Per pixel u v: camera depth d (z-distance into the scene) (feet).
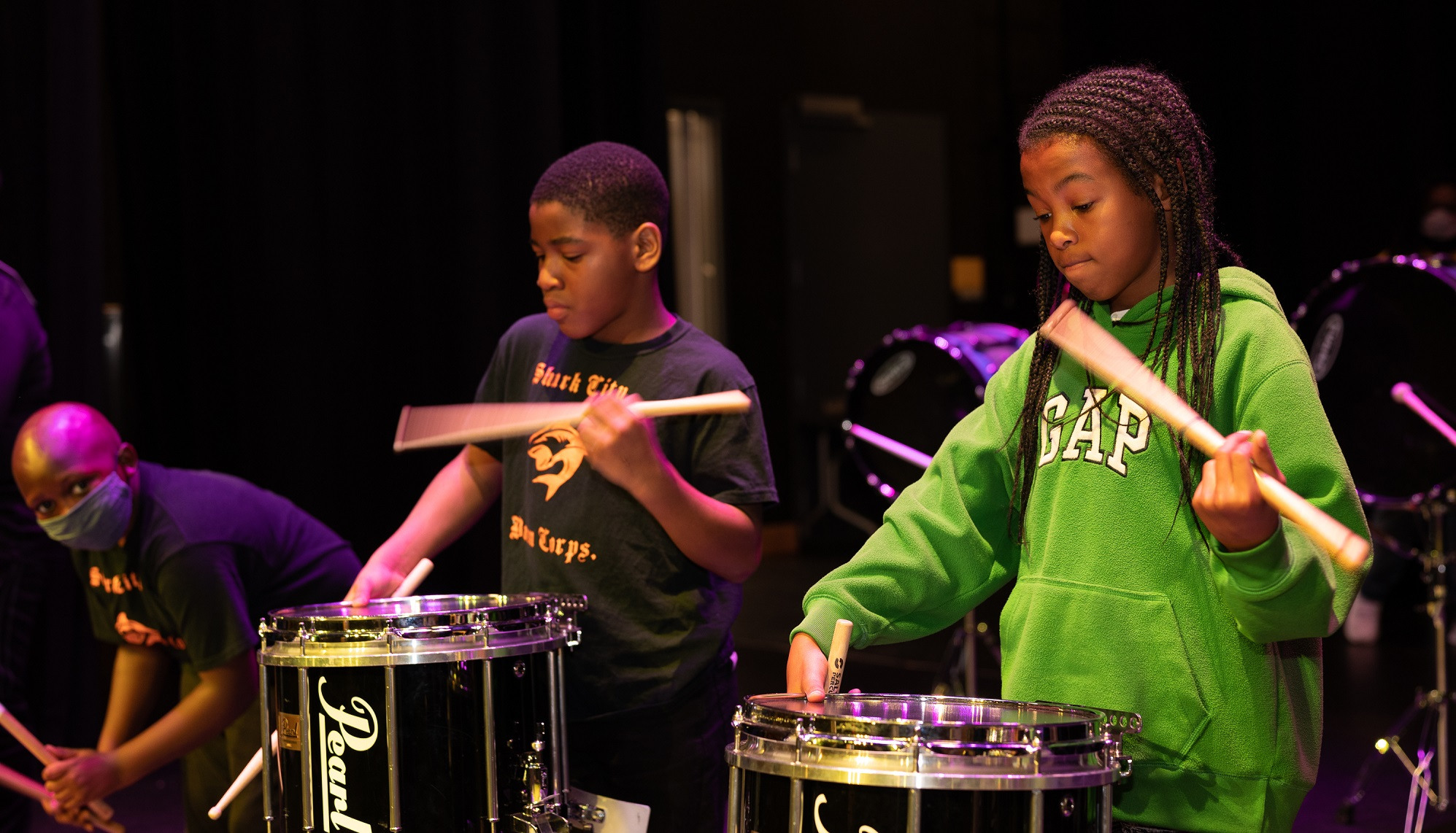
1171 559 4.25
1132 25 26.68
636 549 6.14
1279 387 4.08
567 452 6.39
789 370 27.78
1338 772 12.41
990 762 3.75
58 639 13.10
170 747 7.21
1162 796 4.25
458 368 17.33
